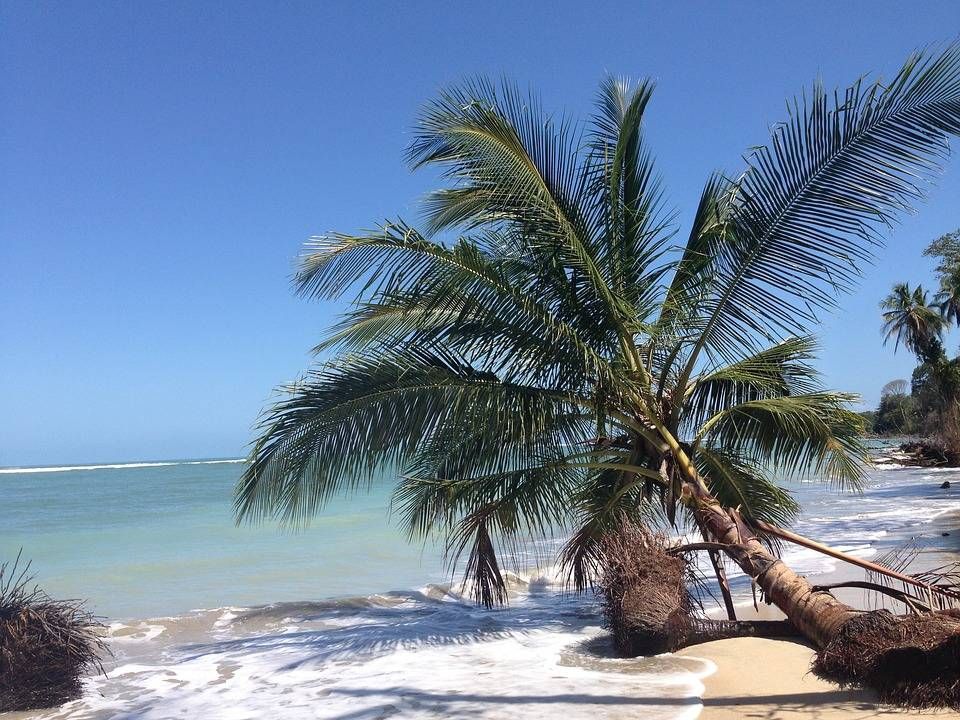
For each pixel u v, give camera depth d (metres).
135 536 20.84
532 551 16.25
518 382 8.10
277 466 7.64
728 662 7.19
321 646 8.92
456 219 9.23
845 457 9.38
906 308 55.22
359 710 6.39
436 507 8.98
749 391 9.41
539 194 7.68
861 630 6.03
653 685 6.67
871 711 5.41
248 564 16.06
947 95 7.12
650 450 8.73
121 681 7.66
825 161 7.71
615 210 8.45
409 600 12.10
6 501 34.47
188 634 9.91
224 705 6.77
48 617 7.32
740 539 7.66
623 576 8.09
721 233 8.47
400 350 7.91
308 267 7.33
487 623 10.09
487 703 6.40
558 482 9.02
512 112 8.08
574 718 5.88
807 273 8.02
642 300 8.34
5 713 6.68
